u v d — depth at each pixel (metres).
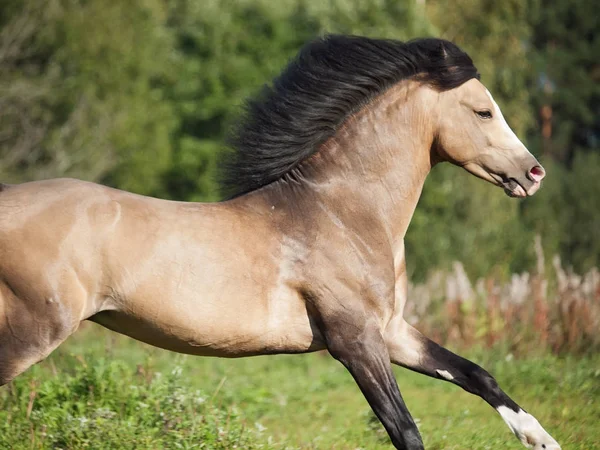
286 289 8.52
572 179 53.25
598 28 72.88
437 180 46.00
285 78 9.24
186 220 8.39
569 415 12.87
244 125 9.18
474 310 19.64
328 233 8.73
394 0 45.00
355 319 8.61
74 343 18.83
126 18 41.50
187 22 47.50
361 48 9.20
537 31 73.44
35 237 7.98
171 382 11.47
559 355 17.92
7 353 8.01
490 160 9.24
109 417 10.38
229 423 10.66
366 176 9.06
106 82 40.28
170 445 9.91
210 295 8.25
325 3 46.19
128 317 8.27
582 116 70.31
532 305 19.12
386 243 8.99
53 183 8.31
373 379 8.58
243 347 8.52
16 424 10.43
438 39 9.28
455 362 9.27
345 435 11.95
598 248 49.09
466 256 44.25
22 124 37.25
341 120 9.12
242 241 8.45
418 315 20.66
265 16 46.75
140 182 42.41
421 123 9.23
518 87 51.94
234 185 9.12
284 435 12.09
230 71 46.31
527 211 51.50
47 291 7.97
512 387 15.27
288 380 17.11
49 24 38.25
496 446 10.93
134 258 8.13
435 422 12.84
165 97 47.03
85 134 38.16
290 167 8.97
